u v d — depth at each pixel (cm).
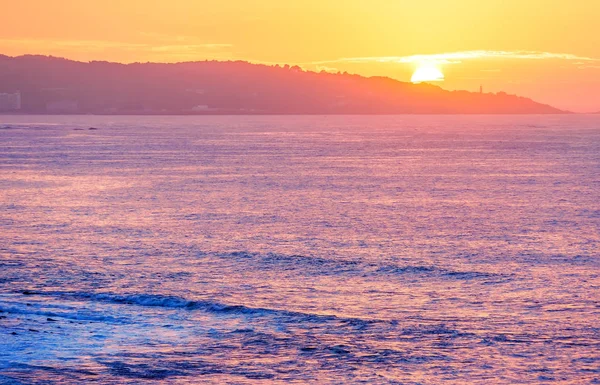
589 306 4847
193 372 3409
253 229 8281
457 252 6912
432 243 7400
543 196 11512
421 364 3569
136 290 5278
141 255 6712
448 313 4634
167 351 3744
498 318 4503
